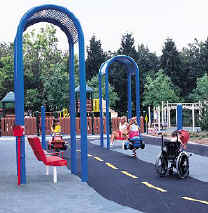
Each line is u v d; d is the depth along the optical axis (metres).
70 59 10.91
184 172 9.99
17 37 9.17
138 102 19.20
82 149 9.47
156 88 58.91
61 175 10.39
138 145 14.61
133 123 14.99
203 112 27.06
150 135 28.02
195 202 7.03
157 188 8.50
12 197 7.55
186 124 50.34
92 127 31.44
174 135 10.59
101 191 8.18
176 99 59.12
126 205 6.83
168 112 37.25
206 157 14.02
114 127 33.84
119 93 64.50
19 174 8.95
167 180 9.62
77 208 6.57
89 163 12.98
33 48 56.94
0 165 12.64
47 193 7.95
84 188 8.49
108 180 9.60
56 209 6.52
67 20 10.27
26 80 56.03
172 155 10.30
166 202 7.05
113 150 17.45
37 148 9.07
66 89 45.38
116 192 8.06
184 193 7.95
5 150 18.23
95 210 6.41
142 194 7.84
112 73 65.75
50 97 45.25
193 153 15.30
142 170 11.36
